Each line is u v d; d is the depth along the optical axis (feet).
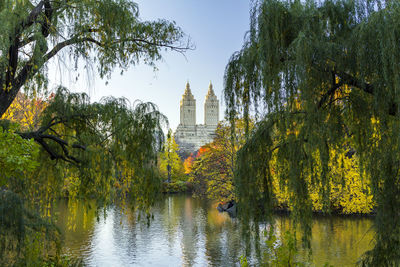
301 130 17.08
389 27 14.01
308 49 15.75
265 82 17.01
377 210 16.12
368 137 16.25
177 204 102.17
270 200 18.81
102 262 39.75
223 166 86.28
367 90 15.69
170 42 25.79
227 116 19.29
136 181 24.32
